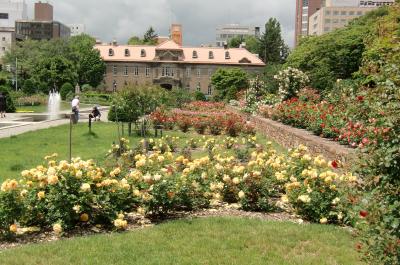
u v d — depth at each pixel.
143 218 6.81
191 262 5.05
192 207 7.23
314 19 144.12
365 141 4.31
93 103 56.06
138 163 7.22
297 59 48.22
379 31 17.02
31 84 56.66
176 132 22.17
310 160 7.87
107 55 87.88
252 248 5.54
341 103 13.42
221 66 86.06
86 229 6.22
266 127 20.48
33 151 14.45
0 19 158.00
